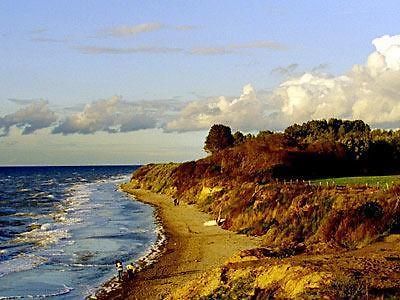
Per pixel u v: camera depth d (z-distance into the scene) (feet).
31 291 116.37
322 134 394.11
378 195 135.44
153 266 137.39
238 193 214.90
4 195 425.28
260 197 181.16
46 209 309.83
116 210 292.81
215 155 324.60
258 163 259.80
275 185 184.65
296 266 80.84
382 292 67.97
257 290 80.48
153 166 531.91
